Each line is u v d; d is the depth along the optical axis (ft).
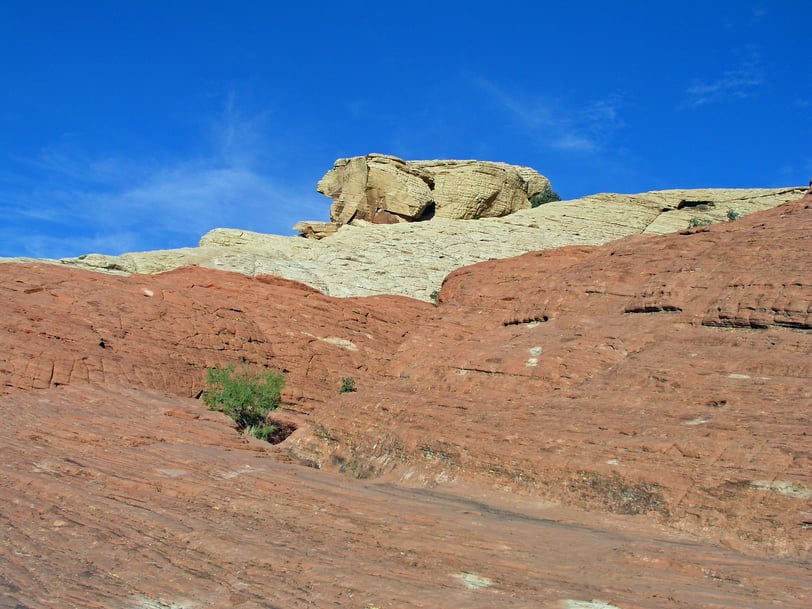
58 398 89.04
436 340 127.03
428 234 252.42
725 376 73.82
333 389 124.26
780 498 54.95
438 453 75.15
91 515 58.29
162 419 83.30
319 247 249.55
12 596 44.91
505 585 44.47
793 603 41.78
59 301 117.50
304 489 63.16
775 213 105.29
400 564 48.11
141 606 44.27
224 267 221.25
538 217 267.18
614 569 46.96
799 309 79.77
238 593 45.32
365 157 287.07
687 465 60.75
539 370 85.56
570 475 64.85
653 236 120.67
